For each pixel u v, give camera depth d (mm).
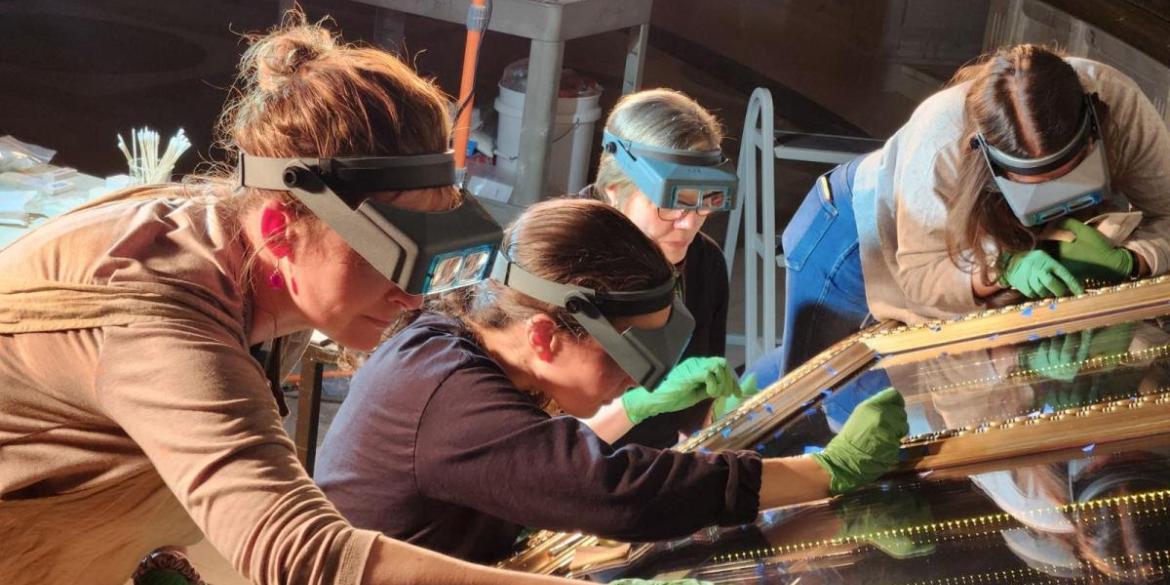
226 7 8359
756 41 9234
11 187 2998
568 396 1426
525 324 1381
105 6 8000
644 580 1161
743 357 4684
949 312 2170
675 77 8500
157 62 7109
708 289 2404
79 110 6242
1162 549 1166
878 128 8094
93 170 5590
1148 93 4109
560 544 1299
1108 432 1420
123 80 6750
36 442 1106
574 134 5117
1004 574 1139
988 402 1540
